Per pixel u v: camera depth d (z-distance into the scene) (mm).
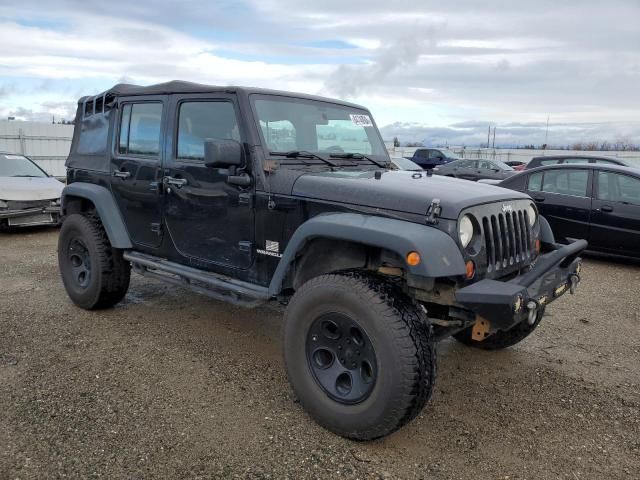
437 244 2748
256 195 3553
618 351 4484
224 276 3906
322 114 4148
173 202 4145
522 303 2711
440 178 3748
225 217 3773
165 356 4074
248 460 2770
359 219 2992
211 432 3023
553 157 10906
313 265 3439
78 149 5297
